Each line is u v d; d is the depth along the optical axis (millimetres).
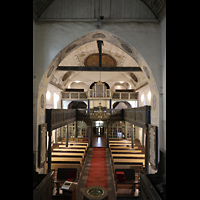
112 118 17516
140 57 8891
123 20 8617
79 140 20812
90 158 13922
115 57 16766
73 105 29406
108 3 8688
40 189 4867
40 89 8406
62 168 9023
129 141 18266
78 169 9719
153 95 8969
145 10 8695
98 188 6656
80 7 8680
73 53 15945
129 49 9242
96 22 8445
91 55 16750
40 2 8023
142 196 6523
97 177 10055
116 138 21297
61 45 8523
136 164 9922
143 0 8656
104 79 21766
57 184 8094
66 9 8656
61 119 11312
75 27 8602
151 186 5656
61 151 13227
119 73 21375
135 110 11875
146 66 8812
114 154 12133
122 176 8344
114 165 9742
